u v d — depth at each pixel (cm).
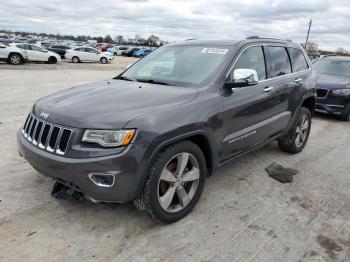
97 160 268
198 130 320
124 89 353
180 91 341
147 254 279
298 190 413
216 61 384
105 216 332
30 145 311
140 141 276
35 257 270
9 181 396
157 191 297
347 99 820
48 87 1191
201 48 419
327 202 385
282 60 490
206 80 363
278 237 310
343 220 346
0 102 862
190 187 338
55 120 295
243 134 391
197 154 328
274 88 445
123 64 3130
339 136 690
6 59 2214
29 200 355
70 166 273
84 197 311
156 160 292
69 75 1688
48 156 287
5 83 1243
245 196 389
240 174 453
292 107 501
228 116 361
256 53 431
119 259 272
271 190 409
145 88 356
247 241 302
